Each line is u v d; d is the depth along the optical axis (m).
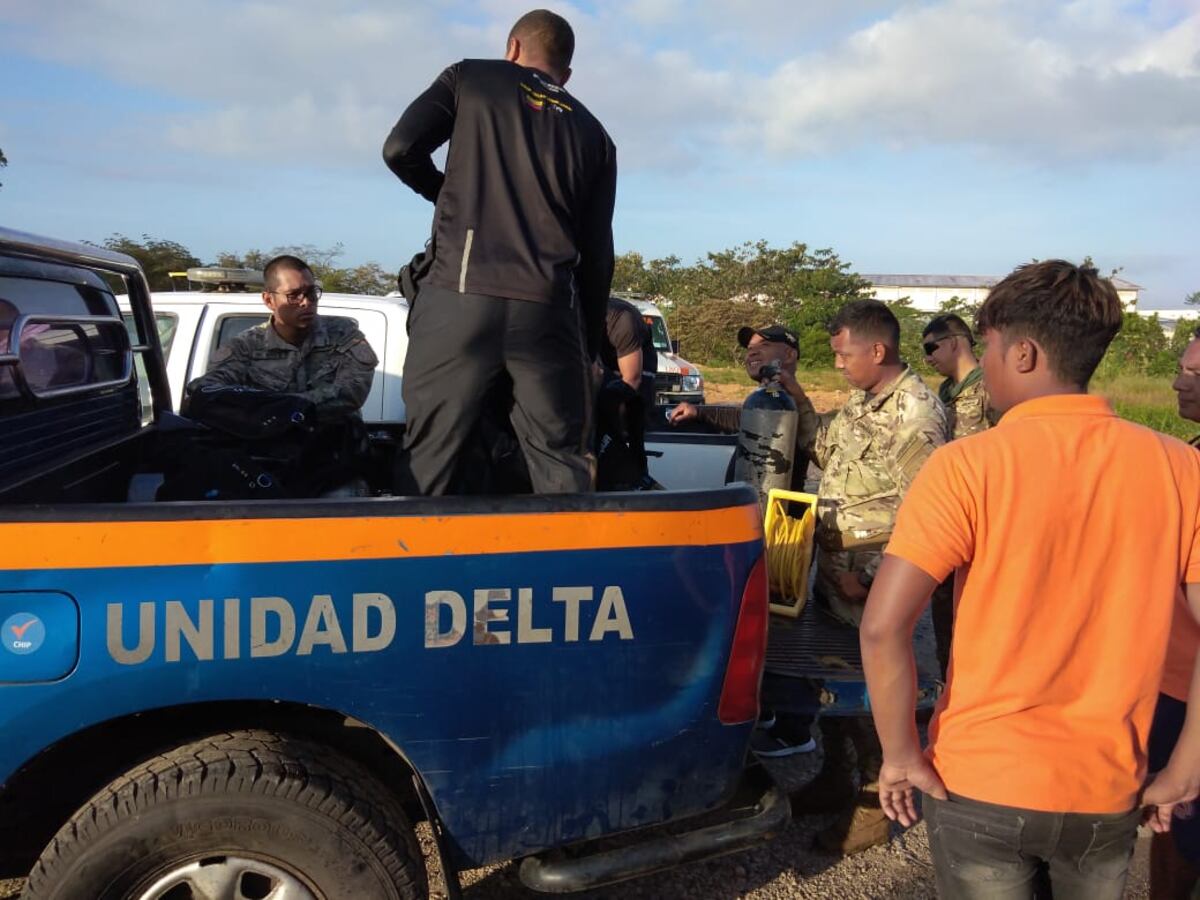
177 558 2.06
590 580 2.25
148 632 2.04
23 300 2.72
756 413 3.88
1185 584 1.83
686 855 2.44
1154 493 1.77
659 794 2.36
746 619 2.39
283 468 3.09
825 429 4.01
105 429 3.25
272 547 2.09
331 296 5.83
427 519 2.16
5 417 2.46
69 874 2.07
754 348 4.05
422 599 2.16
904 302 40.97
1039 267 1.87
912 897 3.19
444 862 2.26
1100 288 1.80
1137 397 21.50
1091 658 1.80
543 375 2.63
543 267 2.58
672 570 2.30
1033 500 1.76
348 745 2.45
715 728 2.38
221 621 2.07
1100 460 1.77
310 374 4.06
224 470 2.91
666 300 48.69
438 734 2.20
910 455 3.29
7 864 2.55
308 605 2.11
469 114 2.61
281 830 2.12
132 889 2.10
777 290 43.34
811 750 4.31
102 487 3.10
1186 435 17.11
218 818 2.10
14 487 2.41
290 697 2.12
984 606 1.82
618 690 2.29
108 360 3.32
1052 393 1.85
